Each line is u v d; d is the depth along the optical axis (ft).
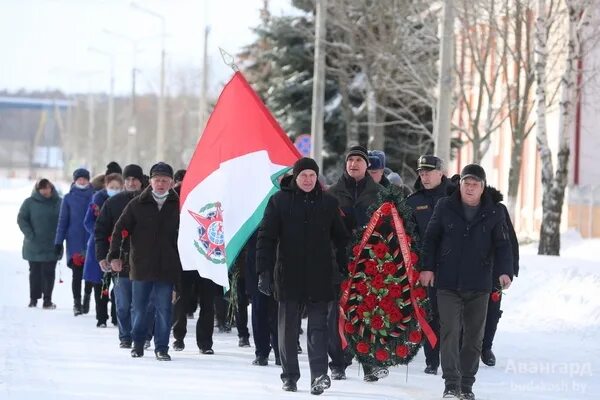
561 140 119.44
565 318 79.25
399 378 54.75
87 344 65.92
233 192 59.72
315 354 48.88
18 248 163.22
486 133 151.74
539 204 175.94
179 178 70.54
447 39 102.42
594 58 150.20
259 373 55.26
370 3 159.94
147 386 50.11
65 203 82.99
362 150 56.24
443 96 102.73
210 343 63.16
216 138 60.59
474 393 50.65
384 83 157.69
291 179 50.44
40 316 81.76
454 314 48.37
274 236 49.08
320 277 48.78
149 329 65.10
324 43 141.28
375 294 51.47
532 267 97.19
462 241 48.06
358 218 55.52
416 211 57.41
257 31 175.73
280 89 174.19
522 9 143.74
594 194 161.89
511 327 78.28
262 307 58.39
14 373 53.21
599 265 98.17
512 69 176.24
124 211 59.57
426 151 171.94
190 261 59.41
